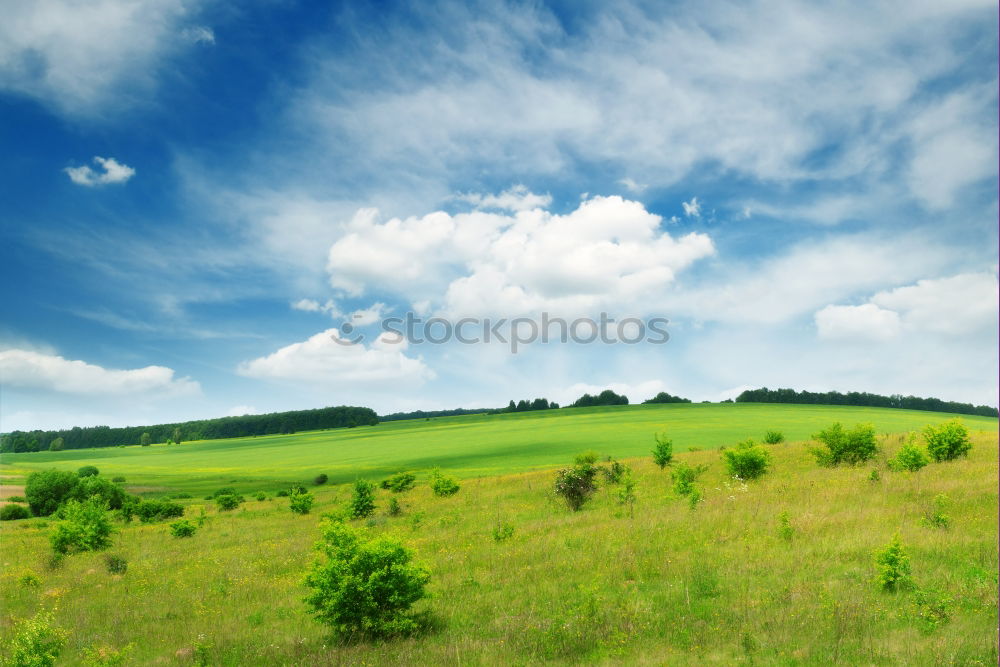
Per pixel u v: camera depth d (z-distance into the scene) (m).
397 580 13.30
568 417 155.25
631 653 10.34
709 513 21.38
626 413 151.00
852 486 24.09
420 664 10.84
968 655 8.71
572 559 17.44
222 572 22.81
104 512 35.03
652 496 29.05
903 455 27.34
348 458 113.25
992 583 11.38
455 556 20.16
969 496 19.28
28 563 30.28
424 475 69.94
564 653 10.65
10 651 14.17
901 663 8.68
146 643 14.62
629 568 15.70
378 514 37.06
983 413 162.62
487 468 74.06
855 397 174.12
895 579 12.05
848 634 9.98
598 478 36.91
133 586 21.97
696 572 14.53
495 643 11.48
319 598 13.29
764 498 23.50
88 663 13.27
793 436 85.31
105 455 187.75
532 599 14.32
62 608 19.44
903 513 18.14
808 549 15.41
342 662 11.42
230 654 12.91
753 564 14.73
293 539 29.75
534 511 29.34
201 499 74.56
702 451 52.41
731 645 10.12
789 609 11.45
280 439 192.50
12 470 147.38
